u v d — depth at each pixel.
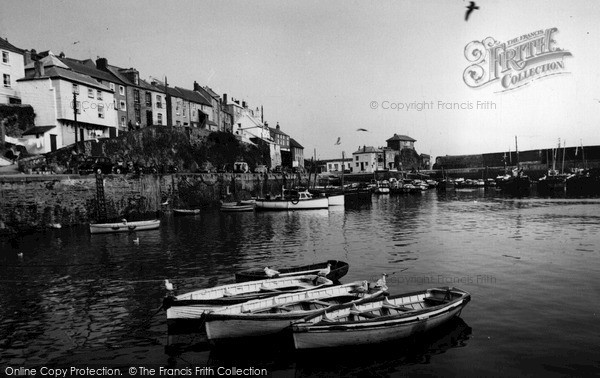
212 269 21.39
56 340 12.63
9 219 30.98
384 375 10.30
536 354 11.02
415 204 64.50
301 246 27.95
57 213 34.03
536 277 18.44
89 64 60.41
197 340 12.54
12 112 43.69
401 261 22.67
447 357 11.05
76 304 15.98
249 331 11.72
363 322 11.11
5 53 45.12
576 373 10.05
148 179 44.59
